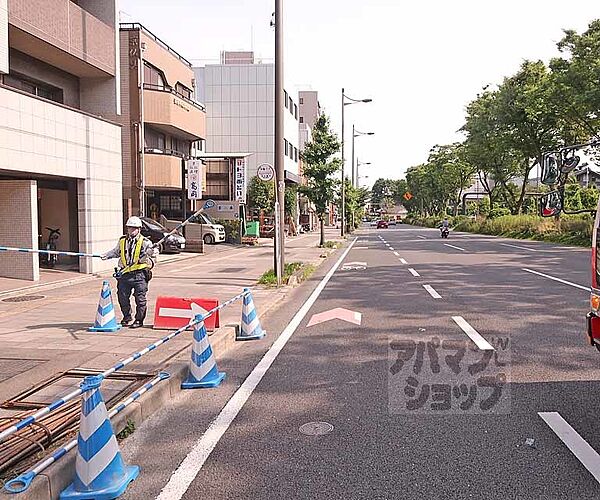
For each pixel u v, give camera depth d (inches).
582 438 185.3
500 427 195.0
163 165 1034.1
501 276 629.9
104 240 668.7
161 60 1096.2
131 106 1000.9
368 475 162.7
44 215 721.0
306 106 3169.3
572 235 1302.9
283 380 255.6
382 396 229.6
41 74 685.9
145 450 183.3
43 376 247.4
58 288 538.6
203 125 1237.1
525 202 2161.7
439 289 533.6
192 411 219.3
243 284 580.4
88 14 679.1
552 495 149.8
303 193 1250.6
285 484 158.4
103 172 665.6
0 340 317.4
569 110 1256.2
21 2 551.2
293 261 854.5
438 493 151.8
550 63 1223.5
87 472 154.6
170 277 644.1
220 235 1272.1
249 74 1861.5
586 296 475.5
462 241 1476.4
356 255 1005.2
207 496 152.9
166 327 351.6
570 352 291.6
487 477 160.1
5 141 491.8
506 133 1589.6
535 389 233.1
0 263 557.6
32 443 172.6
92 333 337.7
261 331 350.3
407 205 4284.0
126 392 224.5
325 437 190.2
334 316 408.2
